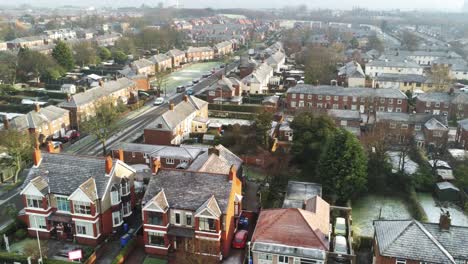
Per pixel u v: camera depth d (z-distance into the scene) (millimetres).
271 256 56688
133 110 138500
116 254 63469
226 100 146375
